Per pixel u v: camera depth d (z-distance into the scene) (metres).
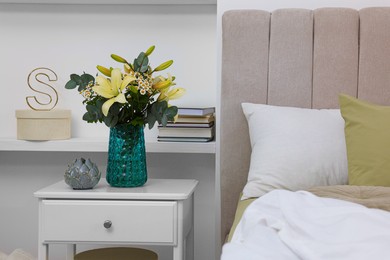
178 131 2.60
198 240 2.85
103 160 2.85
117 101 2.17
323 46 2.42
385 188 1.87
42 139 2.63
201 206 2.83
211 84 2.79
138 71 2.29
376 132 2.04
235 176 2.46
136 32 2.81
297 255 1.29
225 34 2.47
